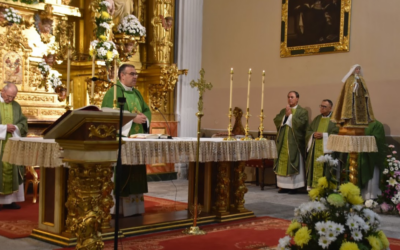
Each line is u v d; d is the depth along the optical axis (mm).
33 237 5238
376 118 9125
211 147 5879
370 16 9289
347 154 8688
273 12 10898
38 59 9039
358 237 3242
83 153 3416
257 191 9844
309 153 9297
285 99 10625
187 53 11906
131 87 6348
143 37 10680
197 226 5777
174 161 5461
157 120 11344
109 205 5141
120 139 3330
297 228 3514
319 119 9430
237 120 11367
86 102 9758
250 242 5215
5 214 6598
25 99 8805
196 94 12109
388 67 9008
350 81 7180
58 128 3354
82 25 10102
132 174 6105
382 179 7660
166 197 8633
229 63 11719
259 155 6523
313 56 10148
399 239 5656
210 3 12148
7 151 5105
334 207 3447
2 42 8523
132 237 5348
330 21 9844
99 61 9188
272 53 10898
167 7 11375
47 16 9039
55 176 5117
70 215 4887
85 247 3518
